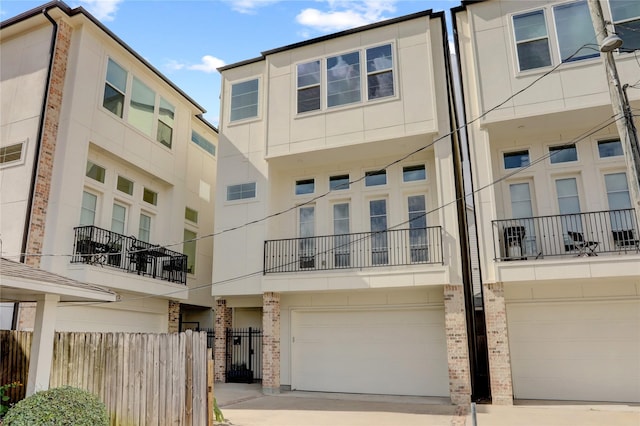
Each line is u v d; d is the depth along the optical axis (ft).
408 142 41.01
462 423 27.99
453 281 37.14
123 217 45.68
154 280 44.65
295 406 34.42
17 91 40.55
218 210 46.93
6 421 17.48
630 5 35.78
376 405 34.88
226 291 44.57
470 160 37.93
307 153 43.47
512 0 38.96
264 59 48.42
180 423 22.49
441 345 40.04
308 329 44.37
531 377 37.09
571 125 38.19
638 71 34.45
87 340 24.06
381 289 40.34
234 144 47.91
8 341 25.20
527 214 39.65
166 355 23.18
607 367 35.60
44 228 37.01
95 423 18.35
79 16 40.60
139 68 48.14
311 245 44.98
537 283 37.04
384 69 42.47
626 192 37.37
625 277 33.63
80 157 39.81
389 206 43.37
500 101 37.58
